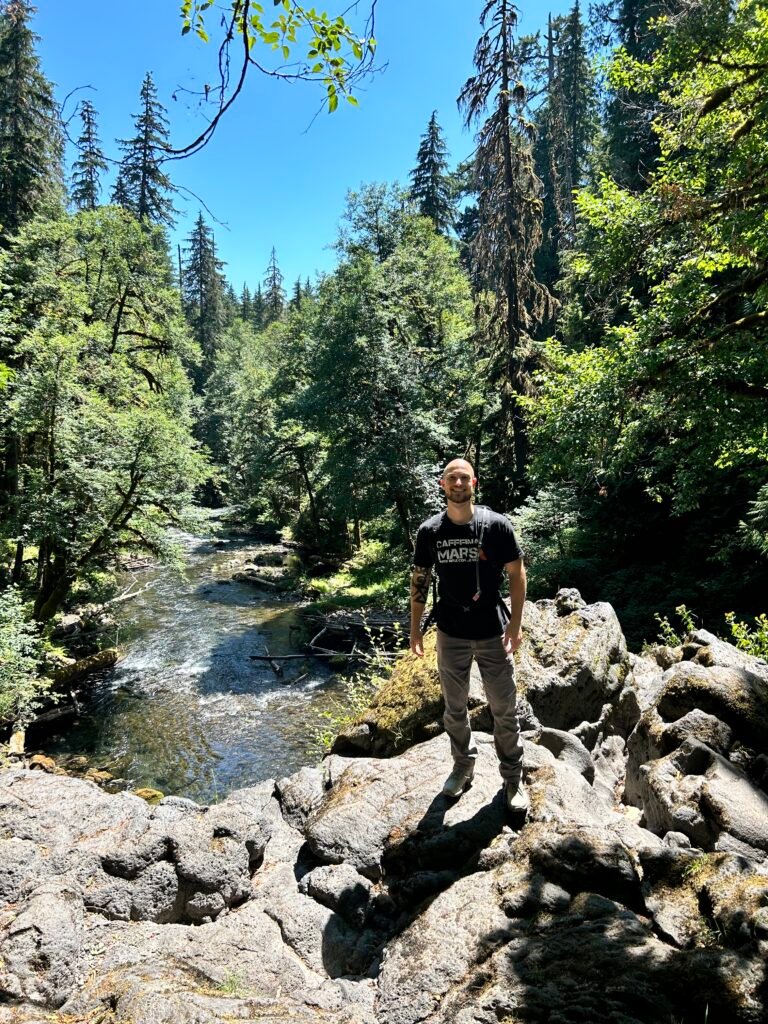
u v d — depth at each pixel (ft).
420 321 80.48
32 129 74.18
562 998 6.57
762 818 10.19
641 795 12.89
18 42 68.90
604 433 26.84
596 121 94.89
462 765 11.14
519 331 59.21
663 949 6.98
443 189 100.48
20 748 36.70
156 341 78.79
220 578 87.35
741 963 6.51
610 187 28.86
